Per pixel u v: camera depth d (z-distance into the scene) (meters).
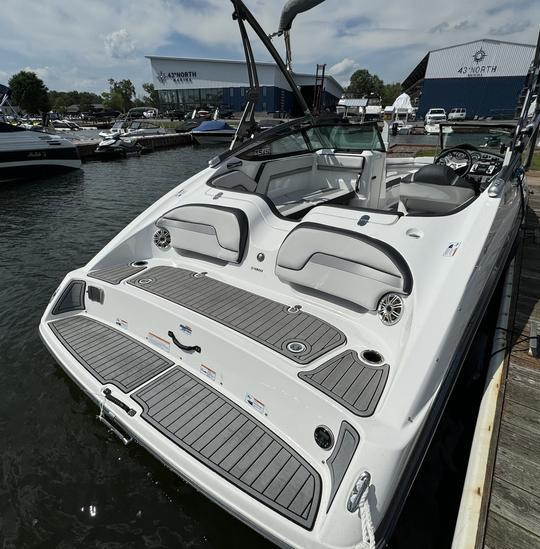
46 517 2.00
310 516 1.48
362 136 4.45
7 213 8.81
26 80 50.16
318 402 1.67
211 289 2.51
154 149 24.67
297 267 2.27
